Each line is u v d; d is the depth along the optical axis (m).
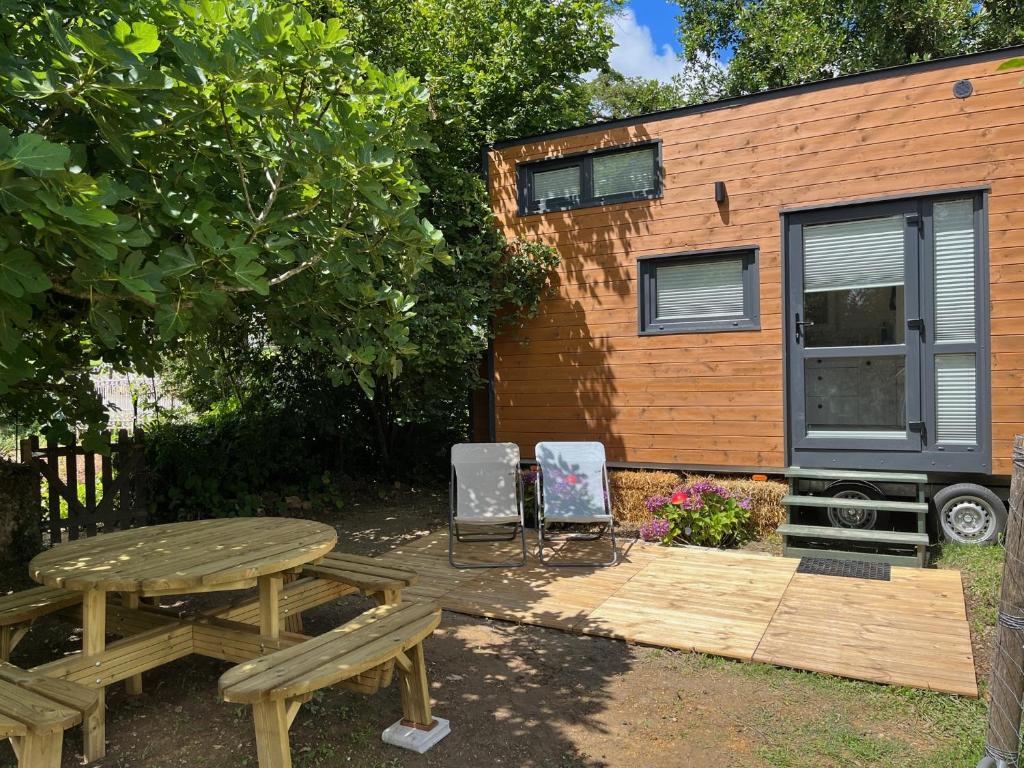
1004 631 2.50
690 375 6.89
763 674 3.61
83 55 2.94
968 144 5.77
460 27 11.40
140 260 2.81
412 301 4.18
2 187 2.28
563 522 6.80
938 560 5.55
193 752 2.88
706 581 5.15
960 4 14.28
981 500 5.68
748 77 16.28
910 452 5.98
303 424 8.39
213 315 3.59
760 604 4.61
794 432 6.44
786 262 6.46
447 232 7.77
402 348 4.23
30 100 2.99
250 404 8.30
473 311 7.41
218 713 3.23
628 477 6.89
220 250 3.07
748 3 17.00
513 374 7.84
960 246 5.84
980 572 5.14
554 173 7.70
